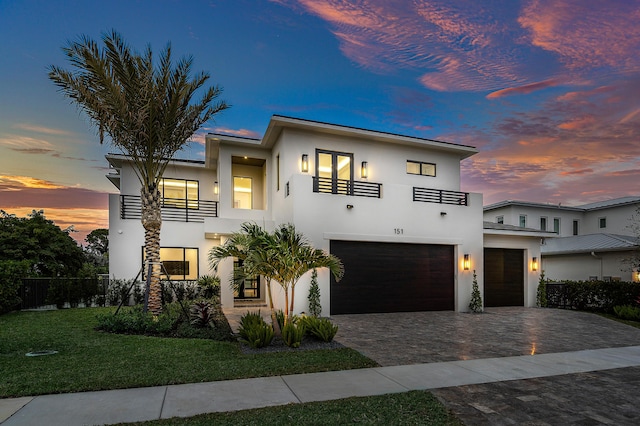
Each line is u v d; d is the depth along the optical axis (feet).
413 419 12.80
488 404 14.52
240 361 20.13
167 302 46.62
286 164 44.68
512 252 53.11
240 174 56.95
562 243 72.49
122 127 31.42
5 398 14.37
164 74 31.89
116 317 29.19
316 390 15.85
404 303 44.11
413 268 45.03
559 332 31.60
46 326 30.37
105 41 29.53
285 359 20.71
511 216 83.20
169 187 56.75
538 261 53.62
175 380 16.69
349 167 47.88
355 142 48.49
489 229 50.11
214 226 46.26
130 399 14.42
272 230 49.01
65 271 61.36
